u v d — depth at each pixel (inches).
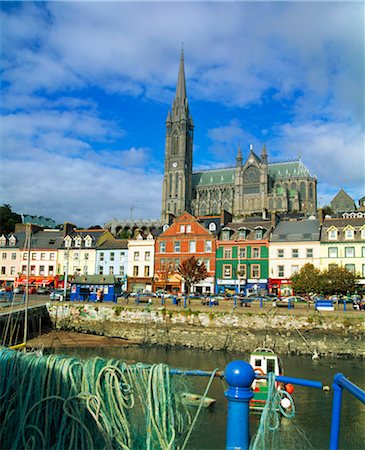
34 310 1567.4
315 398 795.4
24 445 206.7
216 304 1761.8
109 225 6181.1
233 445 173.0
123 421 216.4
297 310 1413.6
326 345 1317.7
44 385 219.5
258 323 1413.6
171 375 233.5
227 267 2551.7
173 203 7357.3
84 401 213.9
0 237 3100.4
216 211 7175.2
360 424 649.0
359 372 1034.7
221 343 1416.1
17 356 225.5
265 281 2434.8
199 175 7736.2
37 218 4800.7
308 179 6668.3
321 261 2383.1
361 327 1318.9
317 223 2551.7
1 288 2760.8
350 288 2084.2
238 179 6865.2
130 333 1550.2
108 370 221.8
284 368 1085.8
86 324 1642.5
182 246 2669.8
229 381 179.3
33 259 2987.2
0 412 216.2
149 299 1780.3
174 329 1489.9
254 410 636.7
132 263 2773.1
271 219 2659.9
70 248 2933.1
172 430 214.4
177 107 7770.7
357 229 2383.1
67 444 209.2
